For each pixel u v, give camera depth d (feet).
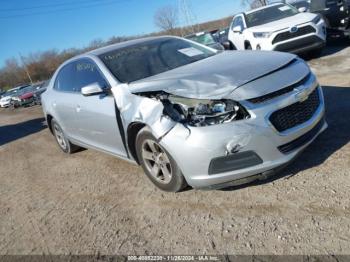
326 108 17.58
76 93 17.56
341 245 8.88
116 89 14.26
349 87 20.29
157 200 13.33
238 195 12.18
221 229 10.73
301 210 10.53
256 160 11.02
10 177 21.12
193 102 11.40
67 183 17.49
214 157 11.01
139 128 13.43
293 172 12.57
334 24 33.12
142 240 11.23
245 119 10.86
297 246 9.24
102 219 13.10
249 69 12.18
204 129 11.00
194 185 11.79
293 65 12.58
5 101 85.25
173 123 11.51
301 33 29.99
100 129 15.78
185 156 11.35
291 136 11.28
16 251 12.41
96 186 16.16
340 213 9.98
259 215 10.87
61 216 14.16
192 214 11.86
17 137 34.30
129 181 15.71
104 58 16.17
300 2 45.88
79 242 12.00
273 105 11.06
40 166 21.67
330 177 11.68
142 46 16.93
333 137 14.20
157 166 13.21
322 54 32.71
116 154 15.80
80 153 21.84
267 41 30.71
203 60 15.05
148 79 13.85
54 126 21.86
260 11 36.19
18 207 16.11
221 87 11.42
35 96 74.54
